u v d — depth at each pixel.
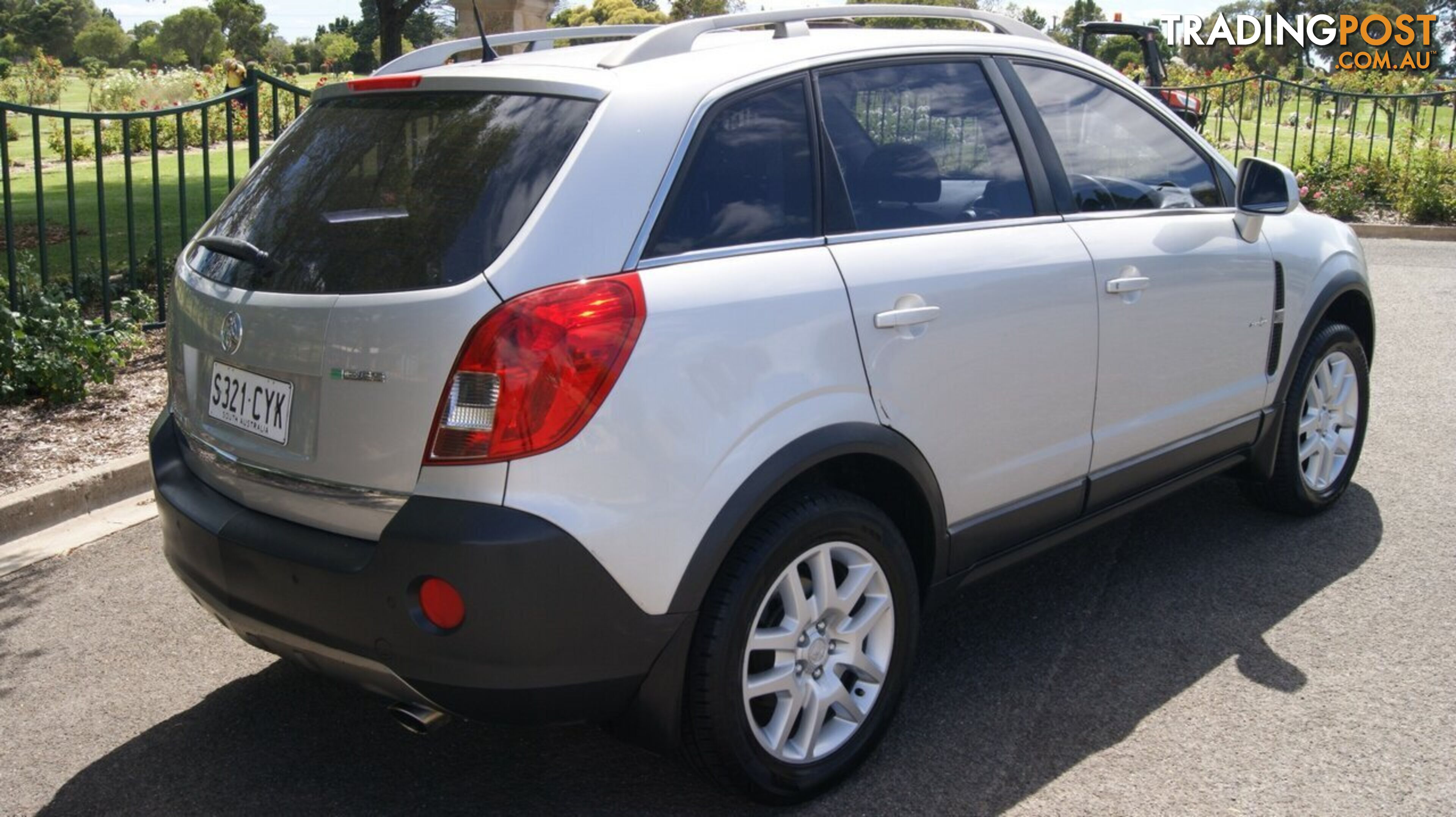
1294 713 3.42
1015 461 3.45
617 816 2.96
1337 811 2.96
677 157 2.78
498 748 3.28
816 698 2.96
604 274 2.60
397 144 2.93
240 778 3.15
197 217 11.75
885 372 3.02
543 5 14.32
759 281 2.82
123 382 6.62
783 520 2.81
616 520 2.54
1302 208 4.84
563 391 2.48
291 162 3.17
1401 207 13.52
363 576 2.58
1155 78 13.38
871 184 3.18
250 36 90.81
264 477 2.83
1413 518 4.89
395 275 2.64
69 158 6.95
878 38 3.39
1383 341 7.93
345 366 2.62
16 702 3.54
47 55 109.19
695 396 2.65
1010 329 3.34
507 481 2.47
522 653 2.51
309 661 2.81
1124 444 3.82
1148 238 3.84
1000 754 3.22
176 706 3.53
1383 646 3.81
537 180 2.65
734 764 2.80
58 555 4.63
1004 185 3.52
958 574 3.39
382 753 3.26
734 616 2.72
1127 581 4.32
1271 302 4.37
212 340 2.99
